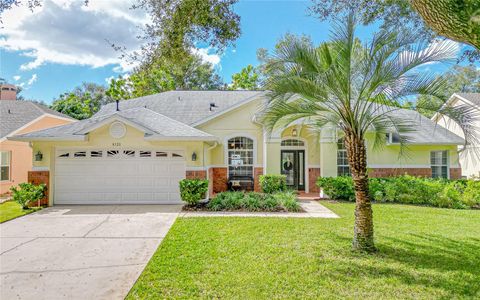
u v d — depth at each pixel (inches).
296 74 277.1
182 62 330.0
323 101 288.2
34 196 476.4
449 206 495.5
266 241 298.7
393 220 393.4
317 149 671.8
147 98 850.1
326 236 317.7
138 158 523.8
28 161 746.2
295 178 694.5
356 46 284.5
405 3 326.0
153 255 260.7
